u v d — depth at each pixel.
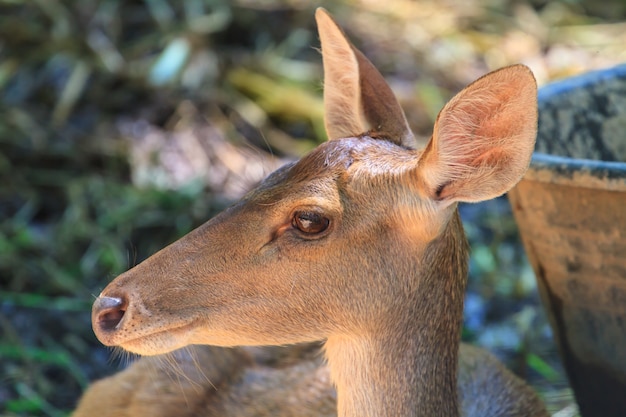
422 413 6.74
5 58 13.75
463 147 6.09
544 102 7.88
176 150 12.86
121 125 13.20
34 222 11.95
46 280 11.12
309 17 14.90
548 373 9.88
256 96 13.67
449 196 6.22
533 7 16.08
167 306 6.34
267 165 12.28
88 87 13.53
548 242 7.46
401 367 6.64
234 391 8.23
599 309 7.39
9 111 13.05
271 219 6.33
